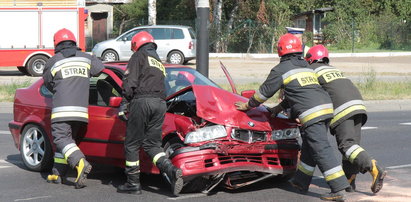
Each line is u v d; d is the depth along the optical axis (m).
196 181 7.09
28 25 24.48
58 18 24.80
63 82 7.37
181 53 28.61
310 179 7.15
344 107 7.03
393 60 34.66
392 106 16.62
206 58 13.34
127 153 7.07
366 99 16.92
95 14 42.81
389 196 7.16
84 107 7.43
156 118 6.94
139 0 48.50
